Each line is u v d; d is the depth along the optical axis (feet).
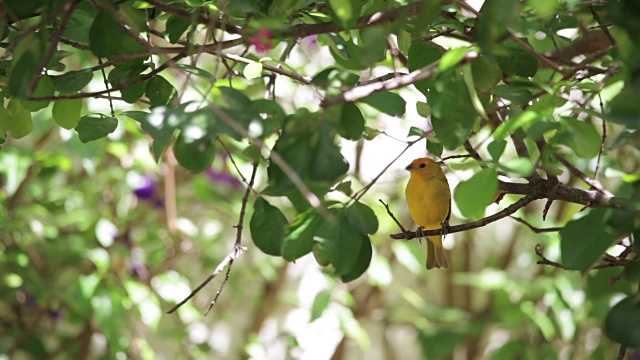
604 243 14.38
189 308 36.83
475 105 14.92
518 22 16.08
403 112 15.55
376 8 19.44
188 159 14.79
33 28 16.49
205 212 46.68
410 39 21.02
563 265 14.87
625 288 33.09
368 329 53.31
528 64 19.54
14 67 16.48
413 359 54.80
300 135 15.30
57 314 40.19
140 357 38.32
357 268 18.21
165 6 17.98
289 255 17.92
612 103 14.62
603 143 20.44
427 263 29.91
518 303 40.32
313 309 37.06
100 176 38.50
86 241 37.70
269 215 18.66
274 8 18.08
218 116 14.89
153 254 38.27
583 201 18.60
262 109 16.08
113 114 20.68
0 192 35.91
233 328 48.26
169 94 20.97
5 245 38.01
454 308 48.67
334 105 14.57
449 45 22.58
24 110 20.36
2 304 40.57
